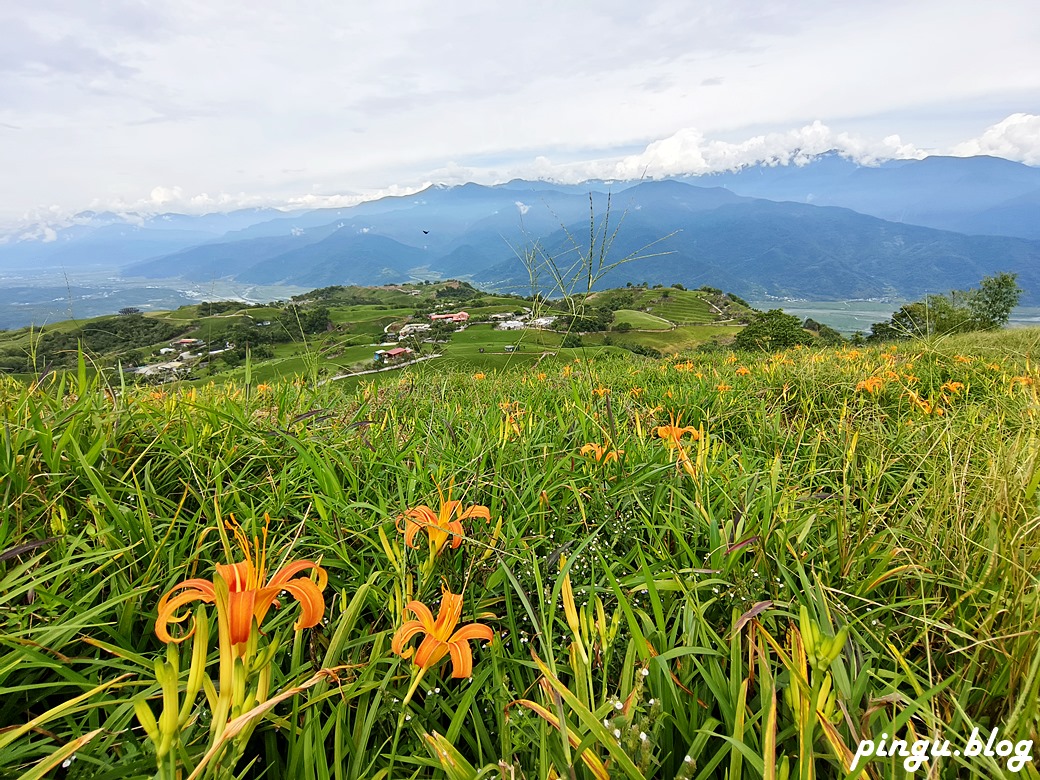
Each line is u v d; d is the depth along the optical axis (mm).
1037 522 1580
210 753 909
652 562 1990
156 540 1959
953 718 1302
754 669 1432
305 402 4082
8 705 1351
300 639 1421
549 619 1442
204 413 3008
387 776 1178
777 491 2365
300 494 2357
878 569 1849
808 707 1062
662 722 1245
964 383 5375
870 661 1387
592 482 2533
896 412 4520
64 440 2129
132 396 3213
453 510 1721
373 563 2033
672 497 2410
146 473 2297
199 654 977
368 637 1468
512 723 1310
